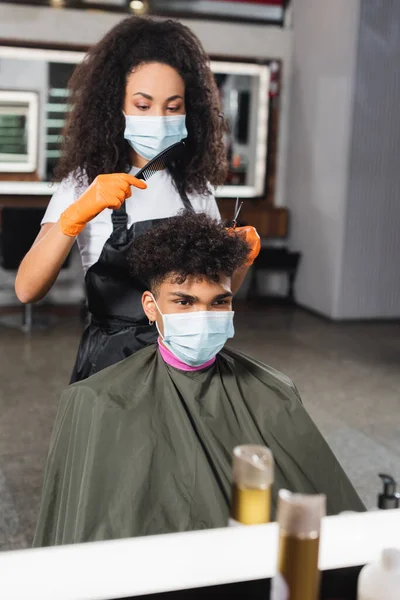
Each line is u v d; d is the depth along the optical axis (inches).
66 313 226.5
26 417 138.6
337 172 221.8
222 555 33.7
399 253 228.7
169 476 46.0
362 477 114.4
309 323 223.8
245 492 33.4
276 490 47.4
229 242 48.9
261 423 50.5
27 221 201.3
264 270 244.8
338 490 49.4
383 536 36.0
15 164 219.5
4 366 170.6
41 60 217.0
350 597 34.0
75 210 54.7
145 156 65.5
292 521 28.1
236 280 57.6
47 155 222.1
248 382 52.0
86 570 32.9
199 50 65.4
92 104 64.1
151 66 62.3
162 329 50.1
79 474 48.0
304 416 51.1
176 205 66.7
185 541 34.9
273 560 33.4
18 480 111.6
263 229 245.0
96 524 44.3
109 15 219.8
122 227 64.1
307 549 28.2
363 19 209.8
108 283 64.7
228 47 234.5
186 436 47.6
